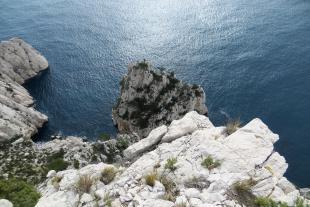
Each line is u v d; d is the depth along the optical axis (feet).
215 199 67.87
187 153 81.71
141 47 437.17
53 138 312.09
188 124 94.53
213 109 325.21
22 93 360.28
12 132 274.98
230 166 75.87
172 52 419.95
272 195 70.08
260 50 402.52
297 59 380.99
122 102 324.60
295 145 277.23
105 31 479.41
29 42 463.83
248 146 81.66
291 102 323.98
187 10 509.35
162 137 94.58
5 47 397.80
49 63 422.00
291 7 486.79
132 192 71.31
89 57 428.15
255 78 360.07
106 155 236.63
